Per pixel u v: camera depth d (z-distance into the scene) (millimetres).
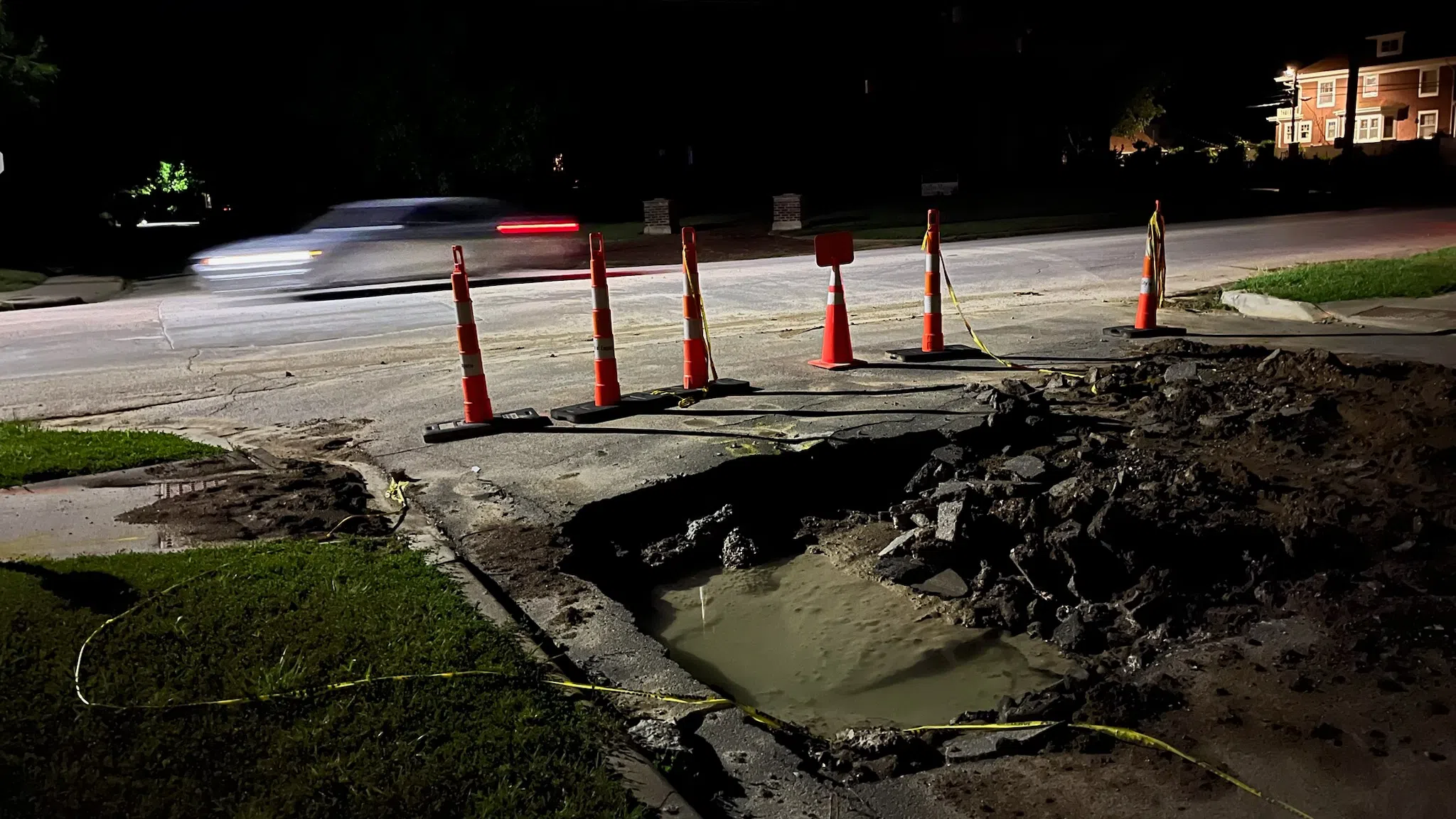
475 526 5598
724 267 20141
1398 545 4957
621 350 10641
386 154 33406
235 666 3836
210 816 3016
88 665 3844
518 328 12742
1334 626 4328
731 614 5098
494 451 6965
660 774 3303
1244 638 4371
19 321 15812
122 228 36938
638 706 3816
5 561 4863
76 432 7609
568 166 37875
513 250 19594
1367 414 6730
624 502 5980
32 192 32188
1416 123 63781
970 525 5305
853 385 8359
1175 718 3781
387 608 4336
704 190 39688
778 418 7395
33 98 27500
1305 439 6391
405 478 6473
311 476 6508
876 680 4422
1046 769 3514
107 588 4551
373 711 3541
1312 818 3166
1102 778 3436
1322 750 3506
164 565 4824
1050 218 28969
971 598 5027
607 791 3135
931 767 3650
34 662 3877
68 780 3166
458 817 3020
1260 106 52844
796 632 4867
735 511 6141
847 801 3342
